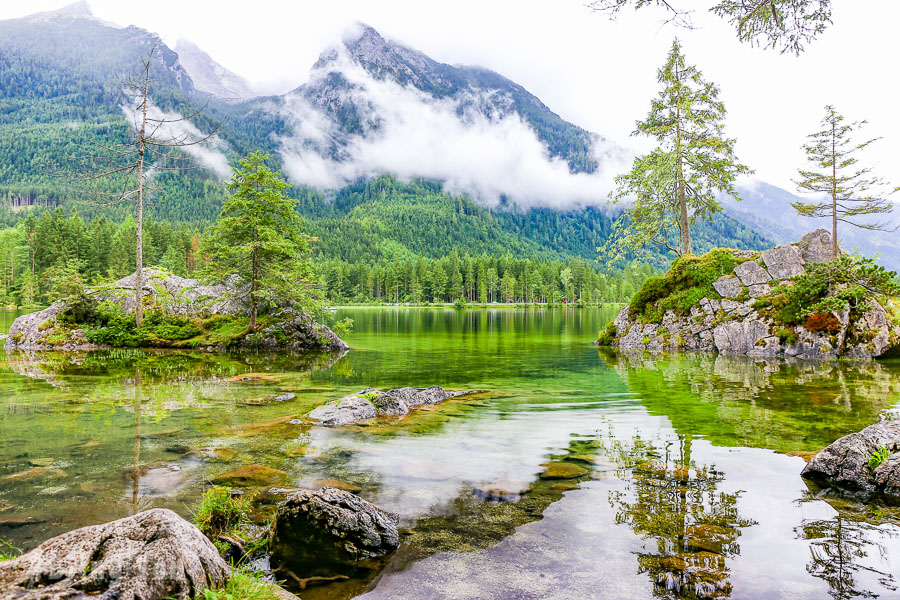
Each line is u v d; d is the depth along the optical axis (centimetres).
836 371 1717
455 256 15562
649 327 2747
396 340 3216
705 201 3238
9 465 702
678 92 3103
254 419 994
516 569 436
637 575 422
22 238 8800
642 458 749
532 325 5203
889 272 2080
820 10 664
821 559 451
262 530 507
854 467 643
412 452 784
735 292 2591
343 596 396
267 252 2586
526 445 824
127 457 742
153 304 2803
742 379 1536
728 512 556
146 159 2680
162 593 327
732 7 680
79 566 332
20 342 2516
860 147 2547
